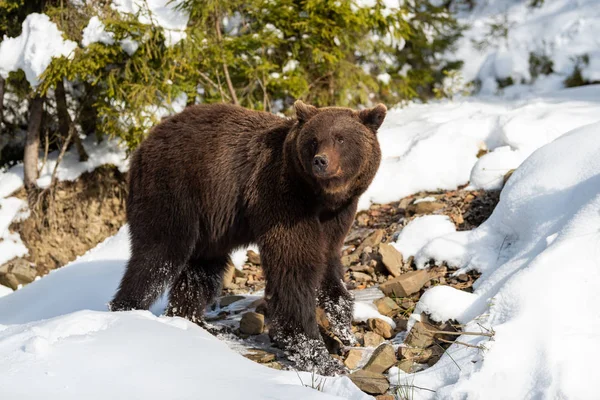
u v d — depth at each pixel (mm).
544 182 10898
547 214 10398
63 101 20469
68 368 7250
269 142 9836
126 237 16219
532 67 24719
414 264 12094
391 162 15594
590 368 7078
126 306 10156
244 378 7559
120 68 18609
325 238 9914
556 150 11398
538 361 7324
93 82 18203
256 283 13328
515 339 7617
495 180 13656
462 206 13422
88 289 13195
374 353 8938
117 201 20609
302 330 9281
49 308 12719
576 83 23484
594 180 10016
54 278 14141
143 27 17438
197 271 11047
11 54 18125
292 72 19969
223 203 10102
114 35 17625
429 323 9586
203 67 19594
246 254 14258
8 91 20953
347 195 9539
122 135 18594
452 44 27047
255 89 20469
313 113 9484
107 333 8273
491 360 7457
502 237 11414
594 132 11180
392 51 22547
